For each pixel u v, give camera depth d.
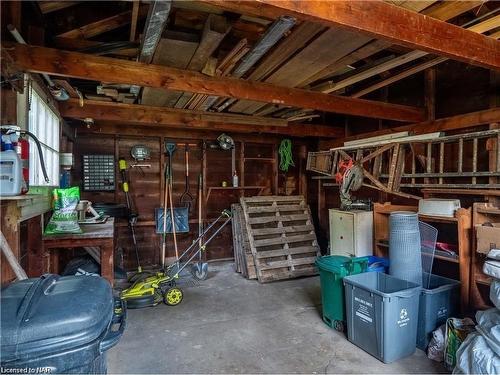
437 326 2.51
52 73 2.10
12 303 0.95
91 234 2.69
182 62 2.40
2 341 0.85
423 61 3.21
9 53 1.98
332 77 3.19
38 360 0.87
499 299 1.90
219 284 4.11
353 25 1.57
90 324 0.94
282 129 4.59
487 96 3.15
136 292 3.32
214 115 4.08
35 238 2.54
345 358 2.38
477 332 2.00
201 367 2.27
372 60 3.17
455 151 3.38
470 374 1.85
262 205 4.91
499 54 2.03
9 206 1.73
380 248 3.51
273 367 2.27
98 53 2.34
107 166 4.47
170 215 4.79
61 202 2.75
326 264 2.90
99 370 1.04
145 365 2.29
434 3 1.92
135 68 2.36
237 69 2.55
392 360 2.33
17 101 1.85
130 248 4.73
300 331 2.82
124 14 2.40
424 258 2.84
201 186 5.04
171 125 4.12
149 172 4.81
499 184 2.83
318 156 5.09
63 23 2.36
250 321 3.02
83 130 4.32
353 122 4.84
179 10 2.15
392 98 4.20
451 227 3.23
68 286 1.08
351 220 3.79
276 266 4.33
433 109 3.62
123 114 3.70
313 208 5.65
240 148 5.33
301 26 2.01
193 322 2.99
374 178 4.05
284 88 2.93
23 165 1.67
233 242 4.99
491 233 2.34
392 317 2.31
